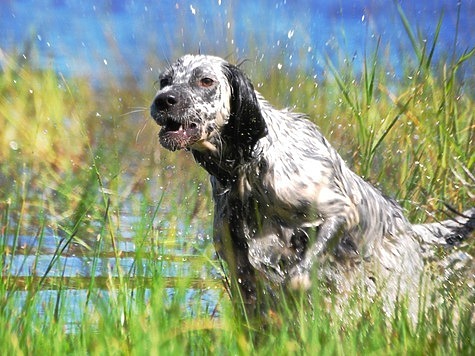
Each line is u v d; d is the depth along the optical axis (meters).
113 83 17.14
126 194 13.36
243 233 9.59
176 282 9.03
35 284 9.69
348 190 9.74
